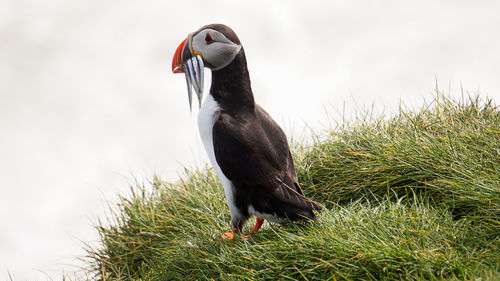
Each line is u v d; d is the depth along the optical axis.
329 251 7.63
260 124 9.25
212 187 11.13
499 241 7.54
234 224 9.26
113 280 9.97
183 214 10.66
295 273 7.70
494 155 9.06
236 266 8.09
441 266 7.12
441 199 9.00
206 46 9.22
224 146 8.83
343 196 10.02
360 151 10.38
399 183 9.59
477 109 10.50
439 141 9.71
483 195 8.22
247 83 9.39
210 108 9.25
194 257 8.82
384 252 7.31
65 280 10.42
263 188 8.73
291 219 8.74
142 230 10.69
